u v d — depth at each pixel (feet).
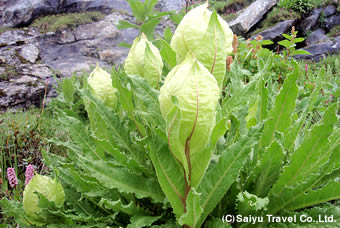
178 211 2.22
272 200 2.44
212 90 1.93
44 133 7.04
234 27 21.93
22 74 15.19
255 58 7.79
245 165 2.62
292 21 21.58
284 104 2.63
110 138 2.74
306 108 2.89
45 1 22.49
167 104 1.93
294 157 2.34
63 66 17.35
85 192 2.71
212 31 2.13
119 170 2.42
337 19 22.34
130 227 2.29
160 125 2.21
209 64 2.17
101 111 2.77
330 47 19.35
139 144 2.66
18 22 22.02
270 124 2.65
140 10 6.45
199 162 2.09
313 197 2.31
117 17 21.84
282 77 7.65
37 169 5.84
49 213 2.66
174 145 1.97
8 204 2.80
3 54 16.74
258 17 22.27
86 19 20.98
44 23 20.97
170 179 2.18
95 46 19.43
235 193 2.47
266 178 2.45
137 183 2.42
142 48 2.78
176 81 1.91
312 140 2.29
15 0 23.18
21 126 7.48
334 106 2.24
